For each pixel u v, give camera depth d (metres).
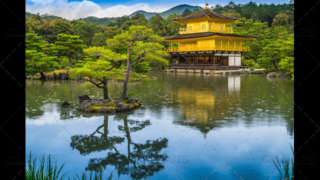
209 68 58.62
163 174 9.14
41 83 36.12
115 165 9.90
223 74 53.69
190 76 49.72
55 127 14.46
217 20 62.66
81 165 9.84
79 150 11.24
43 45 40.41
